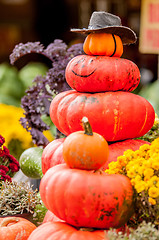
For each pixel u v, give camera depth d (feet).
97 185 3.97
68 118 5.28
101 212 3.98
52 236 4.07
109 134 5.22
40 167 7.04
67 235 4.05
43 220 5.20
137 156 4.49
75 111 5.20
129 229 4.02
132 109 5.20
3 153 6.91
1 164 6.91
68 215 4.04
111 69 5.17
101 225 4.09
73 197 3.94
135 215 4.26
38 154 7.27
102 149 4.10
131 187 4.14
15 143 9.63
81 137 4.11
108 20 5.29
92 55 5.49
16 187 5.88
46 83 7.38
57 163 5.41
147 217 4.14
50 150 5.66
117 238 3.76
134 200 4.15
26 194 5.66
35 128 7.49
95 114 5.10
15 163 7.05
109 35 5.35
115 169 4.48
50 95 7.45
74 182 3.97
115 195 3.98
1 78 12.54
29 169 7.21
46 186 4.20
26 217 5.48
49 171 4.35
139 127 5.33
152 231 3.74
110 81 5.20
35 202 5.57
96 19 5.31
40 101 7.37
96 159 4.08
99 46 5.32
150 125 5.51
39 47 7.26
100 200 3.94
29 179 7.61
